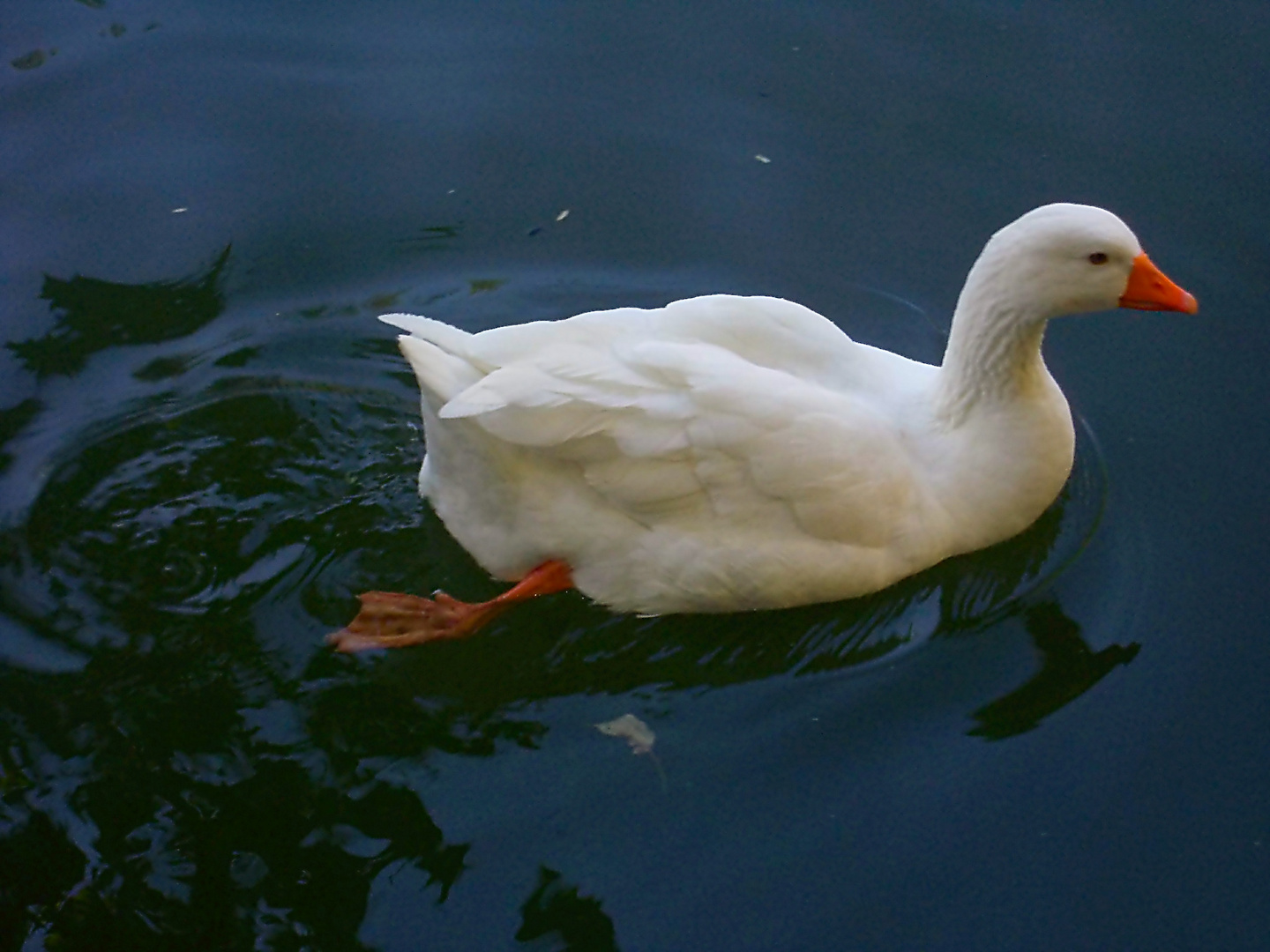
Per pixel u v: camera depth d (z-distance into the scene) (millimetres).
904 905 1992
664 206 2541
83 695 2109
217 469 2293
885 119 2609
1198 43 2666
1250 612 2162
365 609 2162
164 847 2014
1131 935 1976
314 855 2014
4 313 2428
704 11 2748
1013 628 2158
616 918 1987
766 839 2029
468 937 1974
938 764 2070
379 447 2320
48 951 1961
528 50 2703
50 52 2699
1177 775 2061
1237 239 2461
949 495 2158
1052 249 2107
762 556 2109
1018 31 2699
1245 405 2330
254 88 2660
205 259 2492
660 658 2150
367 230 2523
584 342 2111
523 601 2166
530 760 2076
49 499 2260
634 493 2104
